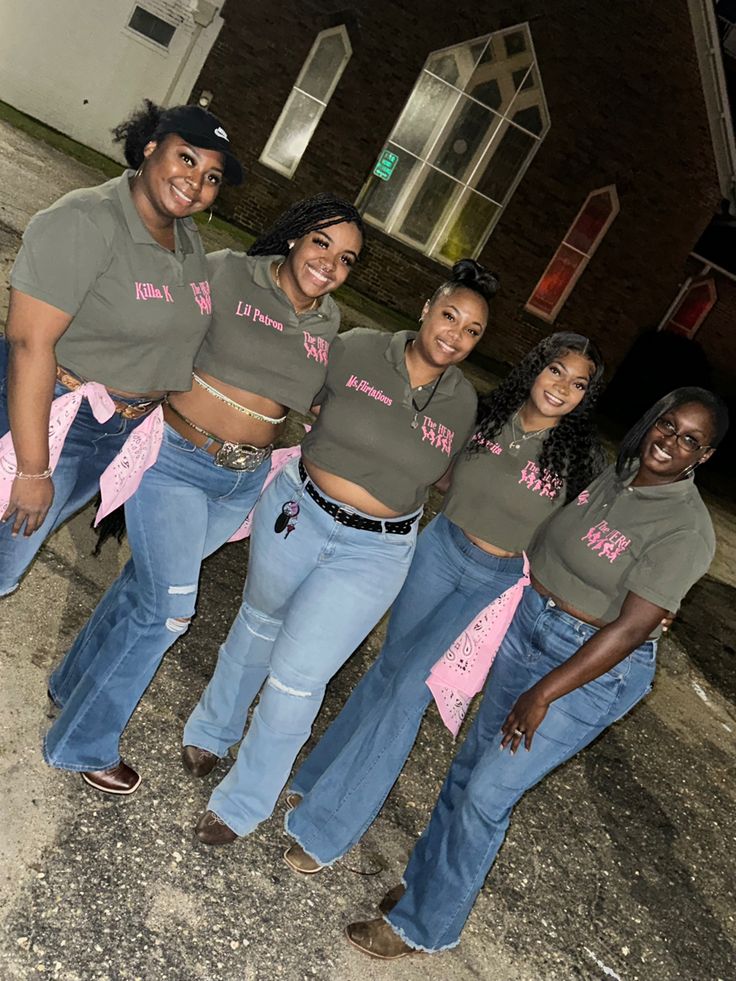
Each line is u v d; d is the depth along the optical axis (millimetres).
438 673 2857
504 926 3475
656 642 2764
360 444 2680
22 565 2705
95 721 2834
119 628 2814
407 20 15875
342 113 16453
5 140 13008
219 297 2609
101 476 2582
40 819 2758
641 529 2545
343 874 3264
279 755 2867
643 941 3811
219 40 15945
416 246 17406
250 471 2834
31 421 2324
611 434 16250
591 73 16266
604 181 16984
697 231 17422
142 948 2545
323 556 2748
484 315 2629
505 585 2998
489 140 16766
